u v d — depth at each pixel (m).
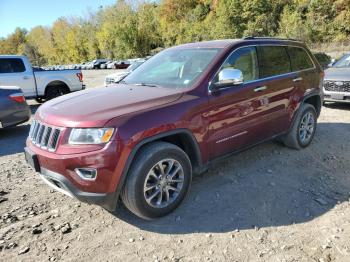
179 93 3.67
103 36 79.44
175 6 72.38
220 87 3.90
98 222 3.53
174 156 3.50
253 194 3.99
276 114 4.76
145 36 71.62
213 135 3.87
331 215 3.51
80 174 3.11
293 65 5.19
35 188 4.43
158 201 3.47
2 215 3.72
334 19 48.00
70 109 3.41
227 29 53.94
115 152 3.06
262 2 52.75
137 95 3.68
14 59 11.58
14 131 8.07
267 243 3.09
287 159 5.05
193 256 2.95
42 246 3.17
